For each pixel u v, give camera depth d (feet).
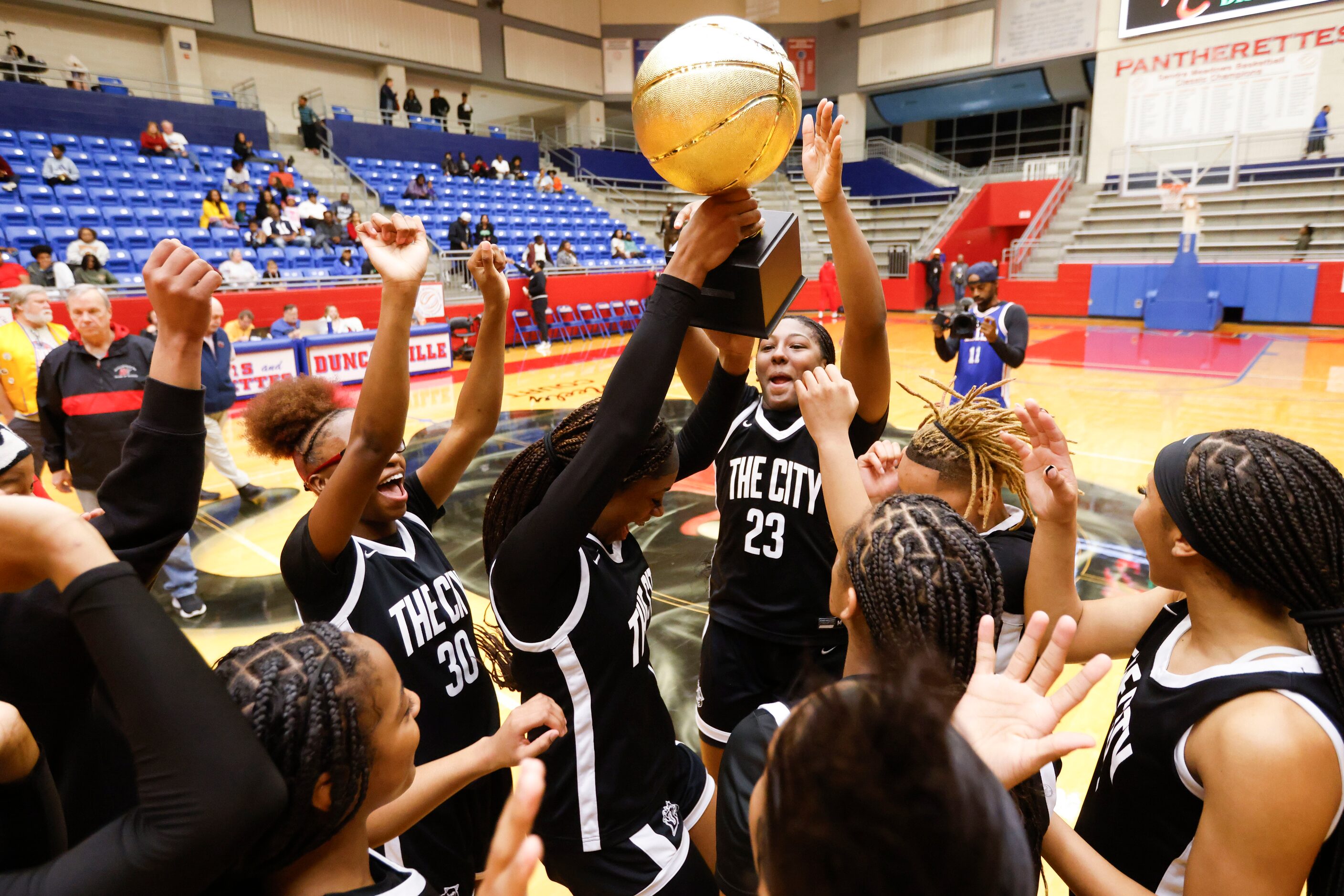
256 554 15.81
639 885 4.76
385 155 57.26
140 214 41.01
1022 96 70.59
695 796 5.44
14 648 3.36
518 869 1.79
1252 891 3.17
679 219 4.76
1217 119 58.75
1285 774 3.11
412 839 4.94
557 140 78.59
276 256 41.98
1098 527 15.96
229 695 2.31
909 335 47.32
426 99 67.67
